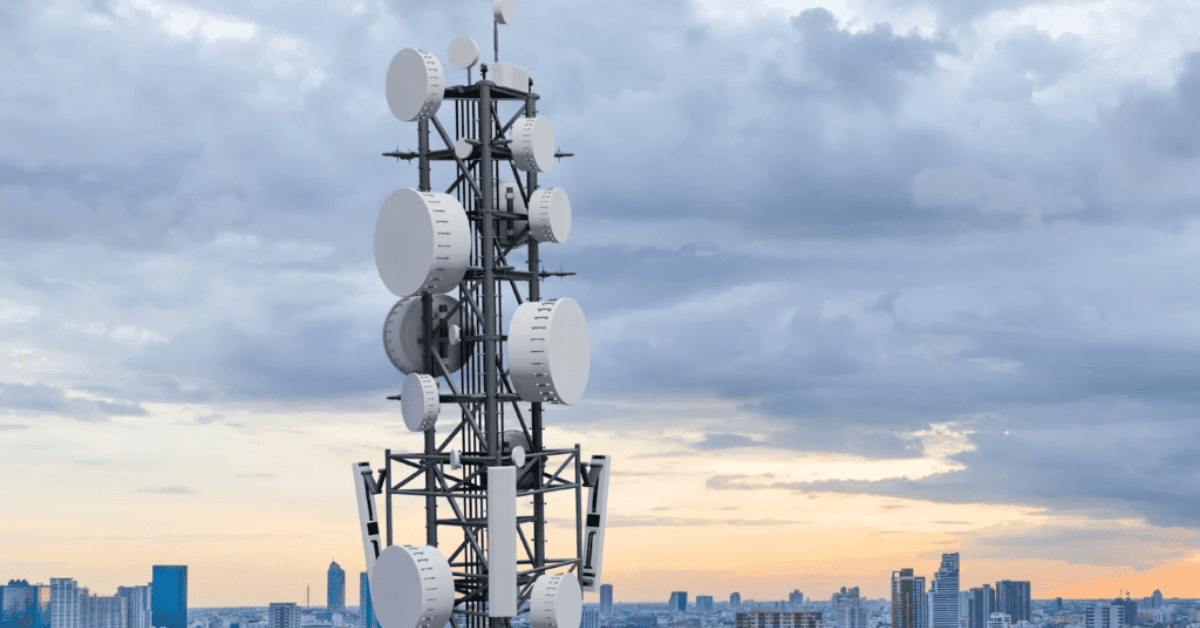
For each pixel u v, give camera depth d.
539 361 25.48
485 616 25.89
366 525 26.53
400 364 26.47
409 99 25.77
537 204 26.45
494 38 26.27
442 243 24.86
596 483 27.47
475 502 26.62
